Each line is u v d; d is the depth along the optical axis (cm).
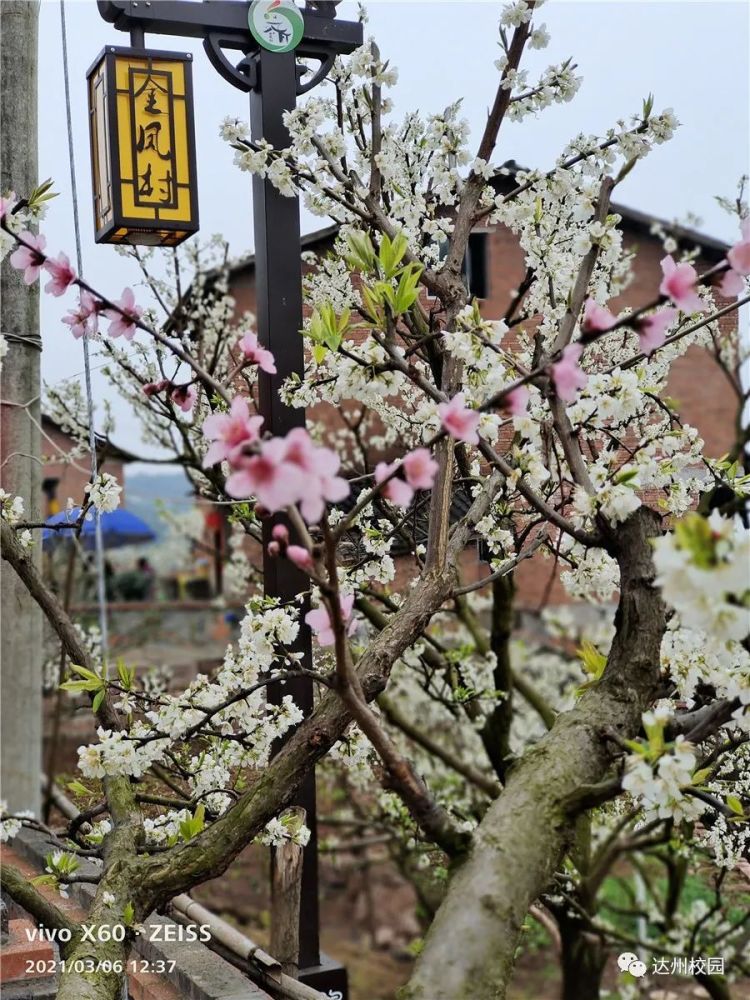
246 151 324
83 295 238
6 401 464
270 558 338
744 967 548
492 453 237
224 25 352
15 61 466
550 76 311
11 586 504
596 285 330
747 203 421
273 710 301
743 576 148
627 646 215
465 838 186
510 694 494
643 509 223
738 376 661
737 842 318
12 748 504
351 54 343
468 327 250
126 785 313
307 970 349
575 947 542
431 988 169
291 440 152
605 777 203
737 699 205
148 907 267
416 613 275
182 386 243
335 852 724
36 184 473
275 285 354
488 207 317
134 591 1942
